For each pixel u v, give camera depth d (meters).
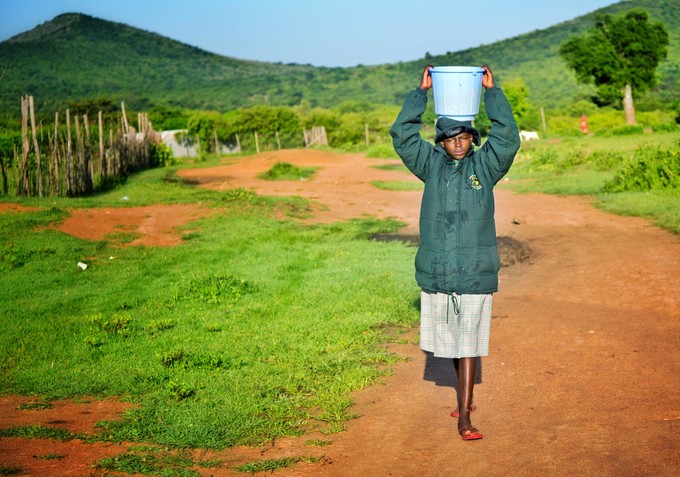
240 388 5.61
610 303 7.75
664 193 15.30
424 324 4.65
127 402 5.48
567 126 58.53
